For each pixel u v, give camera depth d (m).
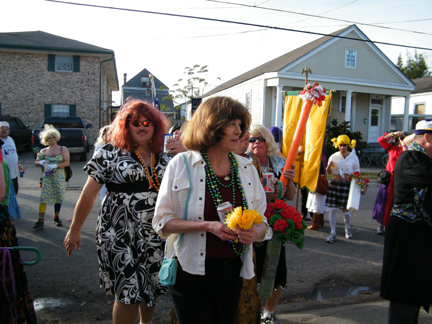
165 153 2.58
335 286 3.87
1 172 2.34
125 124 2.44
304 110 2.62
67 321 2.95
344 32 18.28
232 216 1.59
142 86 42.09
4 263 2.03
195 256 1.74
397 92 20.05
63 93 20.42
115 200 2.36
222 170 1.88
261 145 2.88
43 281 3.75
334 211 5.45
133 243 2.35
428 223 2.43
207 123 1.76
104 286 2.41
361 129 21.31
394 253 2.50
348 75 18.81
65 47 19.78
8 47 19.14
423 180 2.40
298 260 4.63
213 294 1.80
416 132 2.56
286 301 3.49
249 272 1.88
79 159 15.38
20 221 6.04
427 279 2.40
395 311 2.52
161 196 1.79
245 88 20.98
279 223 2.13
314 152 4.64
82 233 5.46
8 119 15.91
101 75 20.89
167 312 3.21
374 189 10.55
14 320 2.12
